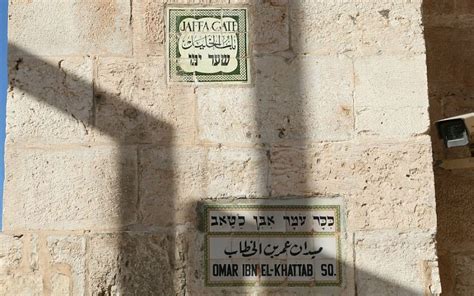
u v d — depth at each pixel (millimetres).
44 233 4066
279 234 4152
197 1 4391
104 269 4059
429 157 4270
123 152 4191
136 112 4242
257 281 4094
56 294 4012
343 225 4180
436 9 5270
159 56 4316
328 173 4238
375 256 4152
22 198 4094
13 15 4289
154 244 4105
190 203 4164
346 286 4109
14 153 4137
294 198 4199
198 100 4281
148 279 4066
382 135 4289
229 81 4316
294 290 4098
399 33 4426
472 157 4777
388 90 4348
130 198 4148
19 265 4023
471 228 4906
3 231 4055
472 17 5254
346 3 4445
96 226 4098
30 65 4242
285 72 4348
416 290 4121
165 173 4188
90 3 4340
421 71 4379
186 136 4238
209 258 4105
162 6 4371
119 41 4312
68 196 4117
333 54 4379
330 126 4293
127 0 4359
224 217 4156
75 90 4238
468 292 4836
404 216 4203
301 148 4262
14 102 4195
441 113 5129
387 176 4246
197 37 4355
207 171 4207
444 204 4934
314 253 4141
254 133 4266
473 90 5164
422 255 4160
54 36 4285
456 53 5215
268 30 4387
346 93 4336
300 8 4426
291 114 4297
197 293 4066
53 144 4164
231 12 4395
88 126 4203
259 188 4203
